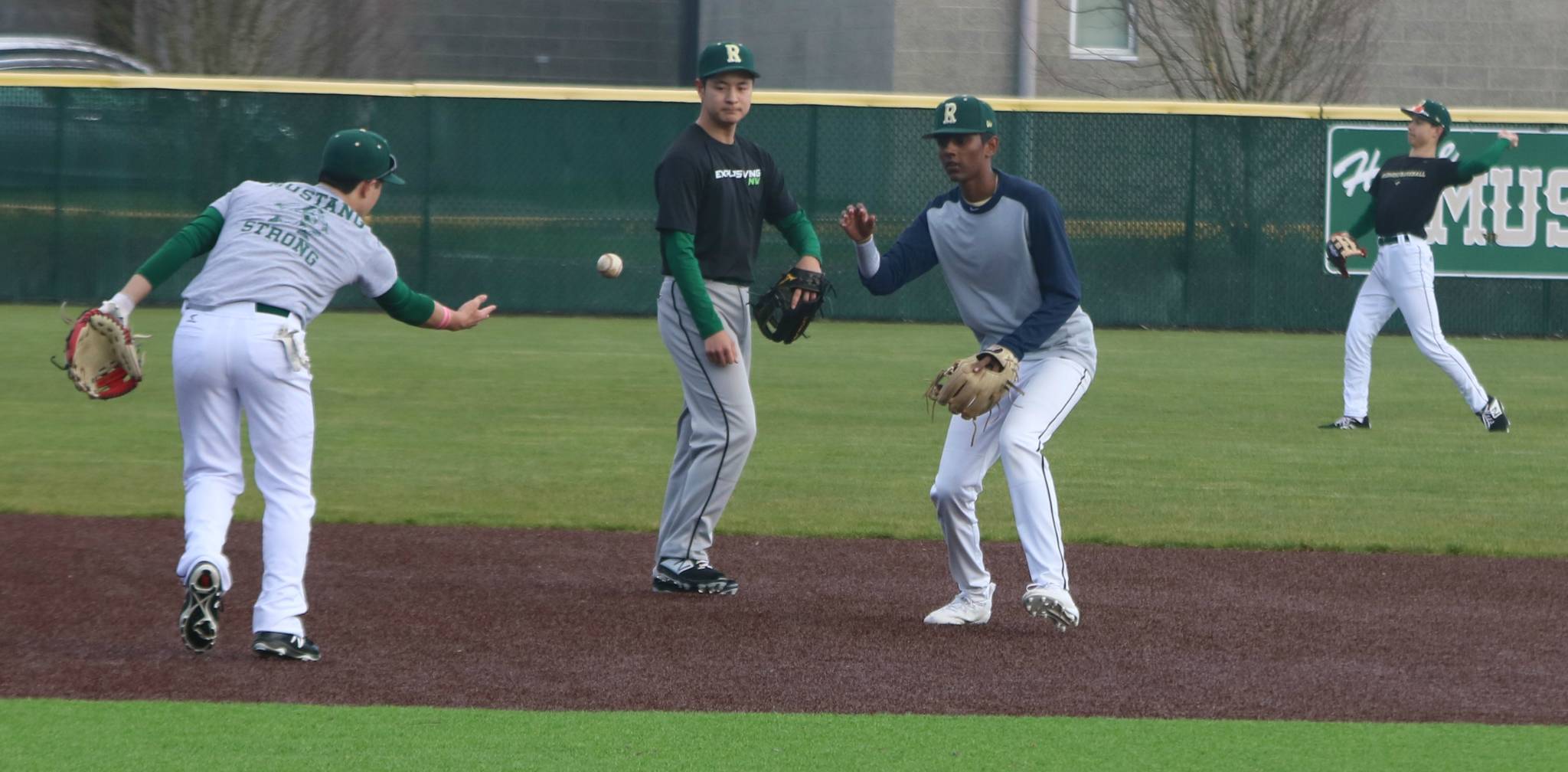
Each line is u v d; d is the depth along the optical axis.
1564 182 65.31
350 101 65.44
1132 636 21.25
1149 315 66.88
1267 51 80.25
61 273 65.50
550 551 26.50
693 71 102.12
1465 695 18.41
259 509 29.31
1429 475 34.25
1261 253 66.56
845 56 87.38
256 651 18.89
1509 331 65.88
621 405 43.47
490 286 66.62
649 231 66.94
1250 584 24.55
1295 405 45.38
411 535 27.42
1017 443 20.67
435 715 16.88
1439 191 39.66
